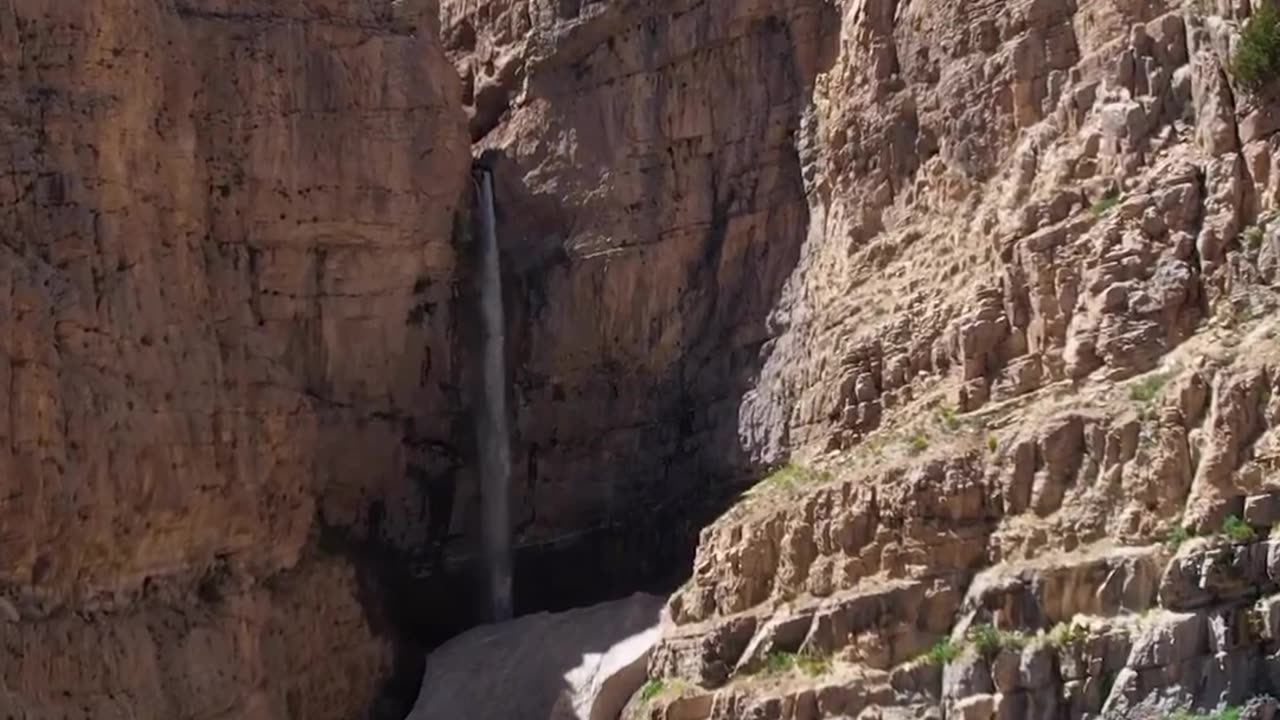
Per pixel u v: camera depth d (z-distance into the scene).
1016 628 25.75
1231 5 26.33
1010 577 25.94
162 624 30.58
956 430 27.95
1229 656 23.56
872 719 26.58
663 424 36.16
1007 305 28.31
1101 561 25.16
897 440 29.08
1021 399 27.59
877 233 32.62
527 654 33.50
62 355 29.48
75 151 30.77
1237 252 25.66
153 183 32.06
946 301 29.86
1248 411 24.38
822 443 31.64
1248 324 25.28
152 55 32.34
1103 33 28.83
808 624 28.30
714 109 36.50
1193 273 26.14
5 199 29.97
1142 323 26.38
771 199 35.47
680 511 35.28
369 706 34.25
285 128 34.88
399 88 36.38
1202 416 24.91
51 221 30.27
